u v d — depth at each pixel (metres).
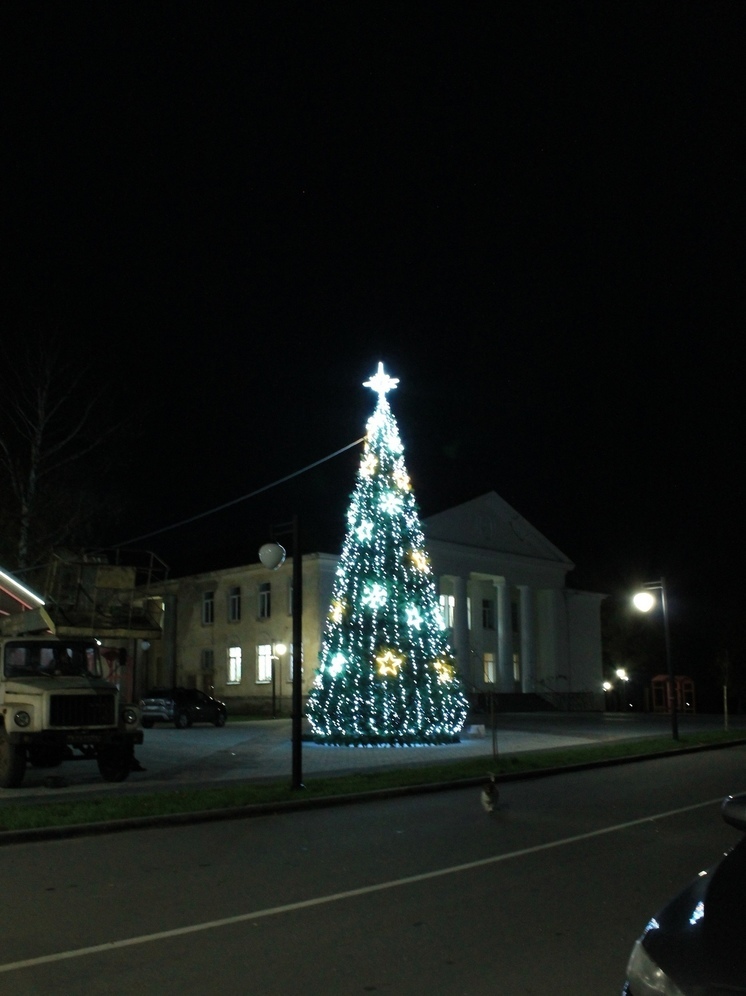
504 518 57.00
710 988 3.16
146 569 20.28
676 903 3.84
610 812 14.14
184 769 20.48
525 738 29.92
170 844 11.73
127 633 19.42
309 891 8.80
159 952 6.84
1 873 9.91
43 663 18.28
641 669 68.81
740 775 19.94
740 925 3.43
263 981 6.16
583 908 8.03
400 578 27.20
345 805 15.59
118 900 8.53
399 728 26.23
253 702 48.72
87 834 12.54
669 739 28.28
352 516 28.03
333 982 6.13
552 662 58.31
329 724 26.52
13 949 6.95
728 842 11.33
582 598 61.75
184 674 53.12
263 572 49.41
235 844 11.66
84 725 17.23
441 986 6.04
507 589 56.56
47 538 33.53
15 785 17.08
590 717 46.53
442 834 12.20
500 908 8.05
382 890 8.80
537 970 6.34
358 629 26.83
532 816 13.74
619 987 6.00
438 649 27.50
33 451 33.38
